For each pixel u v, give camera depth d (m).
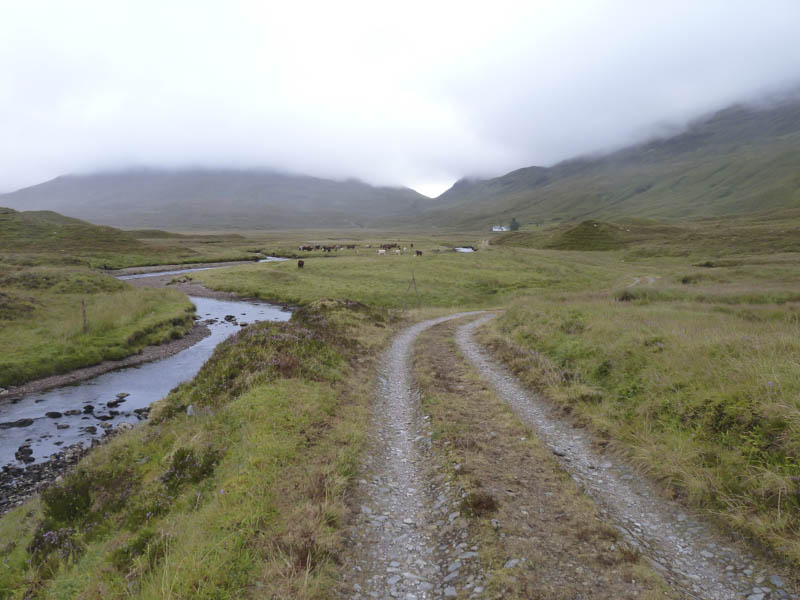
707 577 5.81
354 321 27.36
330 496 7.89
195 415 13.21
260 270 72.75
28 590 7.26
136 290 49.25
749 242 91.38
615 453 9.62
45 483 13.93
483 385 15.16
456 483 8.48
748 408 8.34
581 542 6.56
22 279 43.41
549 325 20.53
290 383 13.70
